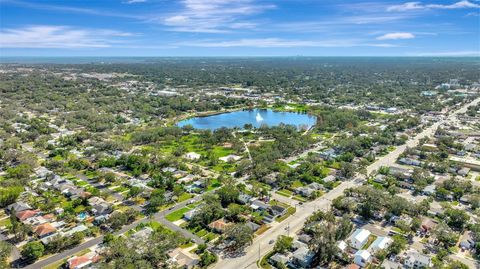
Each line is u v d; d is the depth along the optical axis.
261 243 150.25
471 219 169.38
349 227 149.38
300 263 135.00
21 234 149.75
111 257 133.62
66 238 145.12
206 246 144.75
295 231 159.50
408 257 134.62
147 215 173.00
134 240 139.00
